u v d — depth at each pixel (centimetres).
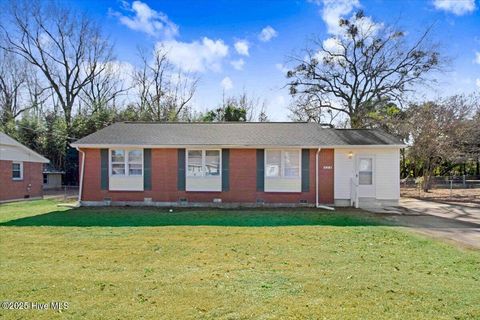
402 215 1241
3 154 1867
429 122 2077
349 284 506
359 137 1603
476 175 3334
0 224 1056
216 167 1520
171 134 1608
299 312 407
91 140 1514
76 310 416
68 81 3328
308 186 1505
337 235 882
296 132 1644
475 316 396
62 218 1172
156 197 1514
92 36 3391
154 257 676
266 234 899
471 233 916
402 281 521
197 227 1007
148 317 397
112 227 1008
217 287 496
